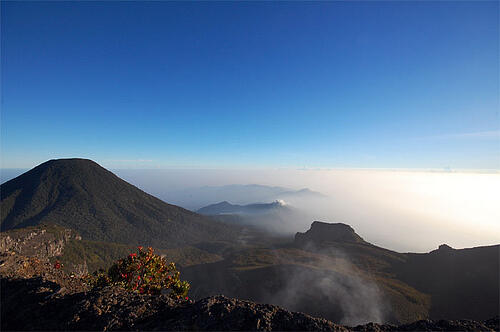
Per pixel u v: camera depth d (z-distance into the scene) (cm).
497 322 556
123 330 504
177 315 547
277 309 559
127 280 1079
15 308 566
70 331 505
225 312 532
